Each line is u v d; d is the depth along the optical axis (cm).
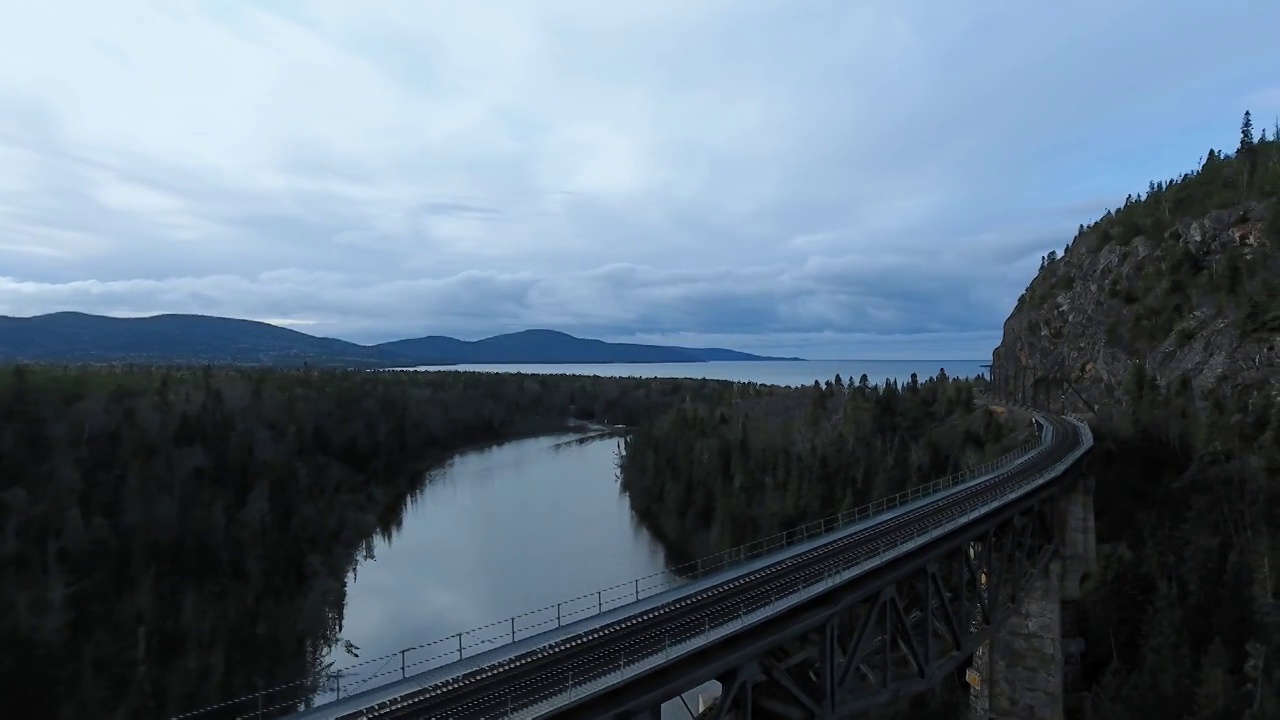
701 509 9544
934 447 9281
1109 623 6009
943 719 5416
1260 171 12150
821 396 12206
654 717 2092
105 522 6812
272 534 8075
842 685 2781
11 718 5162
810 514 8219
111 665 5769
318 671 6050
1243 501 7094
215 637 6412
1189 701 4894
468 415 17438
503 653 2369
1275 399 8025
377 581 7944
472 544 9256
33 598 5869
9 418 7112
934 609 3825
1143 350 10950
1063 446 7112
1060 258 16000
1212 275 10612
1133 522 7575
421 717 1961
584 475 13588
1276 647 5284
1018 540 4819
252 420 10125
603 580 7919
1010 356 15650
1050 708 5200
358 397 13438
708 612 2645
